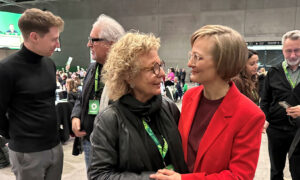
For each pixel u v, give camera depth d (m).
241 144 0.68
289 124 1.90
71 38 17.44
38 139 1.33
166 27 15.30
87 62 17.47
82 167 2.84
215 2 14.06
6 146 2.91
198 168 0.75
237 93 0.74
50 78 1.41
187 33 14.96
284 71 1.90
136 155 0.70
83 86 1.43
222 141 0.71
